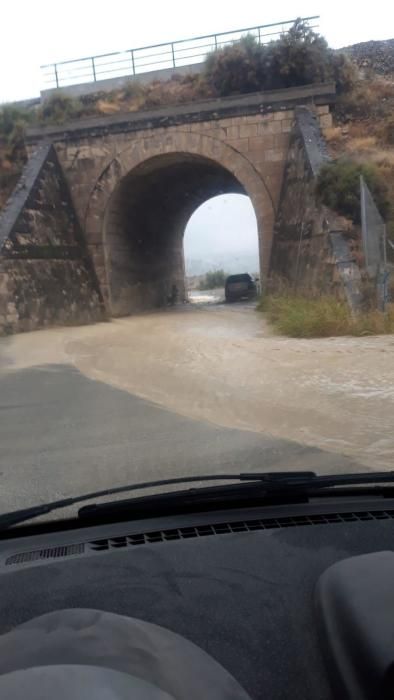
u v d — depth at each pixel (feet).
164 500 11.36
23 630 6.66
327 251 63.57
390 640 6.33
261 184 86.43
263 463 19.10
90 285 88.17
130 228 101.14
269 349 43.52
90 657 5.92
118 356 45.29
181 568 9.29
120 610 8.14
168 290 122.01
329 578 8.22
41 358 46.93
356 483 11.91
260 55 89.40
